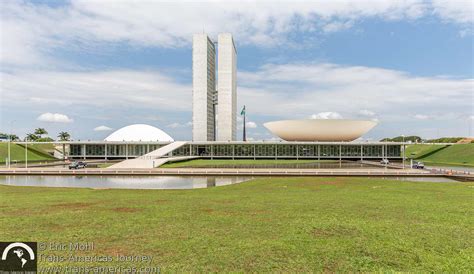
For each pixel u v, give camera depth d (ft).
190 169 132.16
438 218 40.40
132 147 247.91
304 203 51.78
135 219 39.29
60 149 301.63
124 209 46.09
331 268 24.21
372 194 63.41
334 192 67.05
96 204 50.67
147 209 46.06
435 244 29.96
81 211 44.47
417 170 128.57
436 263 25.39
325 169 133.18
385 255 27.04
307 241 30.50
